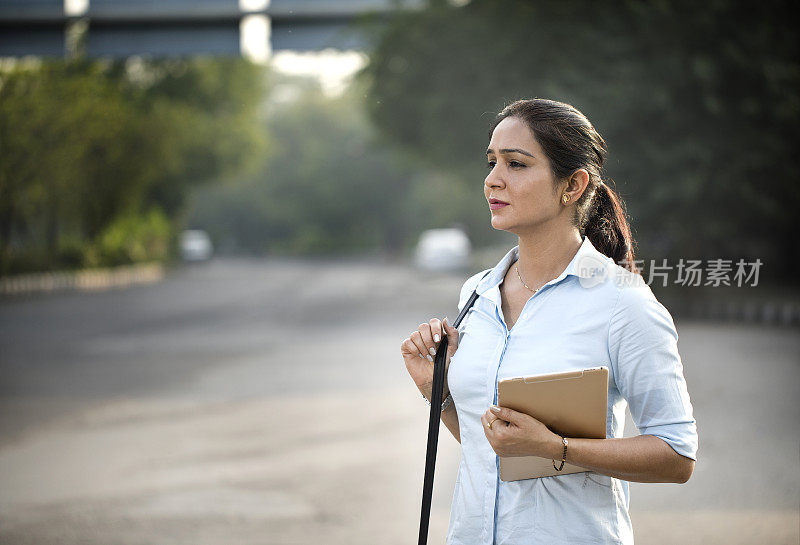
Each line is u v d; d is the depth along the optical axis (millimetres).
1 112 45688
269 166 110562
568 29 27484
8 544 7438
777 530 7270
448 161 33969
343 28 30703
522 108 3074
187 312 32844
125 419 12891
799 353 17891
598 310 2936
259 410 13336
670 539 7148
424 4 29984
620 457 2783
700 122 25672
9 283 42469
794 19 25594
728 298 27578
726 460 9555
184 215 83938
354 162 104750
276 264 95000
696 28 25234
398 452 10422
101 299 40875
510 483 3004
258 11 30453
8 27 31266
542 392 2785
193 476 9555
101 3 30438
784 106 25359
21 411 13617
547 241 3107
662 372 2875
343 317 29125
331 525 7770
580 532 2914
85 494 8938
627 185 25688
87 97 49188
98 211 57469
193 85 73812
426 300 36125
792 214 28172
